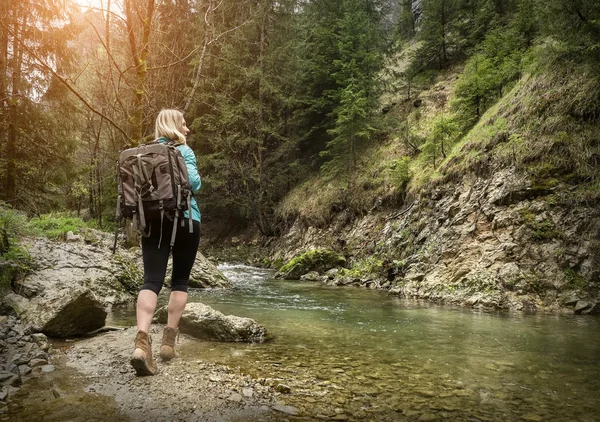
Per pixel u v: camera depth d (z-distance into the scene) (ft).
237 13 61.67
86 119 54.19
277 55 63.77
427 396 7.32
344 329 13.67
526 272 20.58
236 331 11.68
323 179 55.01
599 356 10.32
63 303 11.43
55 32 37.37
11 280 14.24
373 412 6.52
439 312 17.72
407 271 27.55
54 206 47.67
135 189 7.82
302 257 37.27
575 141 22.68
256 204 63.93
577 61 24.07
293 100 59.93
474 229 24.66
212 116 61.46
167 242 8.29
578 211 21.07
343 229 47.44
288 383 7.79
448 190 30.68
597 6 20.04
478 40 51.72
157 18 37.04
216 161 62.03
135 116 24.73
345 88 50.80
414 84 58.08
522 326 14.51
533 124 25.31
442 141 35.47
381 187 43.96
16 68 37.40
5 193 37.32
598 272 19.19
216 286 27.55
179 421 5.80
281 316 16.30
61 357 8.98
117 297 18.80
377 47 60.34
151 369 7.73
